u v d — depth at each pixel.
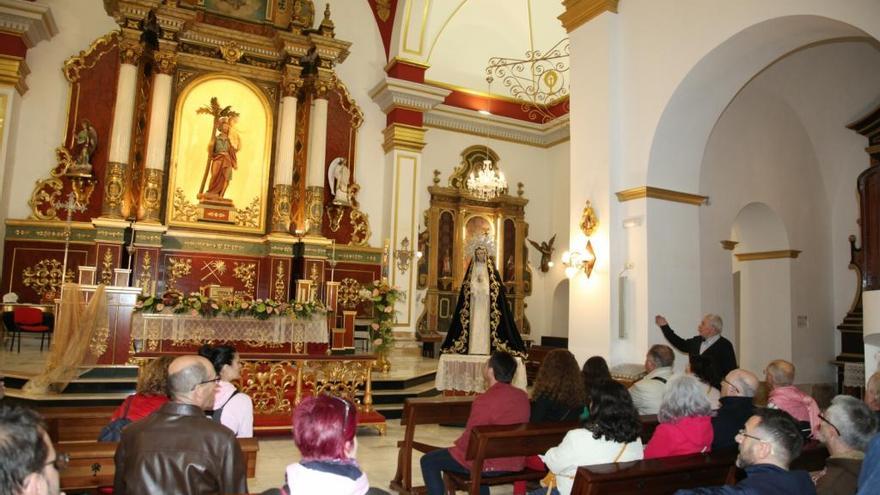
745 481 2.48
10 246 11.52
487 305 8.47
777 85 10.70
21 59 11.31
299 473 1.94
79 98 12.18
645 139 8.48
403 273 14.22
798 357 11.16
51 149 11.95
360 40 14.73
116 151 11.74
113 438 3.42
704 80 8.12
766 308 11.52
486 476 4.32
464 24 16.33
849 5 6.36
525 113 16.88
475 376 8.23
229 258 12.79
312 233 13.18
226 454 2.64
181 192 12.68
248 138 13.33
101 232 11.45
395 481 5.40
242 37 13.16
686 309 8.50
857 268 11.21
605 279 8.55
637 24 8.73
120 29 12.05
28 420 1.64
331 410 2.03
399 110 14.32
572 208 9.22
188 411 2.68
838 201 11.73
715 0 7.71
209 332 9.25
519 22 16.58
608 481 2.89
